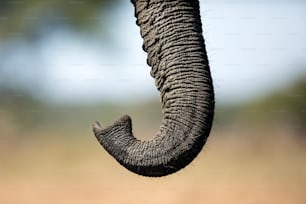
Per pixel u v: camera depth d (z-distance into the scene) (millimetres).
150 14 11523
